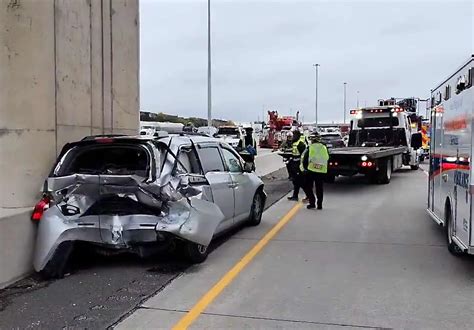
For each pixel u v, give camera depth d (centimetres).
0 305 513
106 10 895
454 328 456
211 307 511
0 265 562
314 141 1178
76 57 784
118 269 653
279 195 1416
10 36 650
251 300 532
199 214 661
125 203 649
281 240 829
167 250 668
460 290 566
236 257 717
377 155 1541
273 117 4469
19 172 650
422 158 2714
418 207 1195
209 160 773
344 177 1948
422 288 573
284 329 453
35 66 663
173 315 488
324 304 520
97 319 476
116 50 937
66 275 623
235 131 3120
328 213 1108
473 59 578
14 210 612
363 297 542
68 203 630
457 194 662
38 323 466
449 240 734
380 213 1107
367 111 2142
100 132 873
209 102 2736
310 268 658
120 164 693
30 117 661
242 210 873
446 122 755
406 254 733
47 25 679
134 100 1017
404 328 456
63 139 746
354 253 740
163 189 621
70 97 767
